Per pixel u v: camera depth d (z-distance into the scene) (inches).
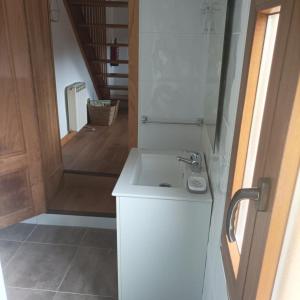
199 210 56.7
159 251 61.3
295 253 22.0
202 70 75.9
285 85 20.0
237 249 36.9
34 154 88.2
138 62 76.6
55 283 76.8
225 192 42.5
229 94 43.5
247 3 34.9
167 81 77.7
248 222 27.2
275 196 20.6
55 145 103.1
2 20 73.7
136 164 70.2
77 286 76.1
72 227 98.2
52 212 97.1
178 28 72.9
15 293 73.5
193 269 62.2
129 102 80.6
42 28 90.0
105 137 169.2
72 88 161.3
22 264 82.7
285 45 20.4
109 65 219.8
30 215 92.5
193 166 66.2
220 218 46.4
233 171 36.5
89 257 85.8
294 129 18.9
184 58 75.3
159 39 74.2
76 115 166.6
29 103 83.5
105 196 105.3
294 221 21.1
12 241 91.5
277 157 20.6
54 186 103.5
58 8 142.1
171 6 71.4
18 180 87.0
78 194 106.0
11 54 76.9
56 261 84.1
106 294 73.9
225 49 46.7
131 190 57.9
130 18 73.2
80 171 120.6
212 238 54.1
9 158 83.2
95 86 204.5
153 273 63.6
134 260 62.7
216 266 47.9
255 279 23.8
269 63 31.2
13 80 78.8
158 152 77.1
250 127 34.0
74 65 169.9
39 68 88.6
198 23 72.1
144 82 78.3
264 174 23.4
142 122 81.9
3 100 78.5
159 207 57.3
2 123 79.7
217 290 45.4
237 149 35.2
